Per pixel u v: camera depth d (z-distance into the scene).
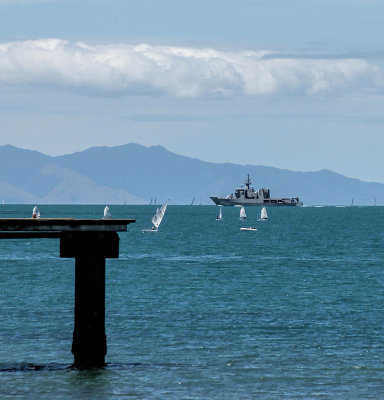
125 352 107.00
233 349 109.56
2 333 118.81
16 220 83.81
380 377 95.75
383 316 138.12
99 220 86.69
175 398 87.31
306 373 97.25
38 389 89.38
